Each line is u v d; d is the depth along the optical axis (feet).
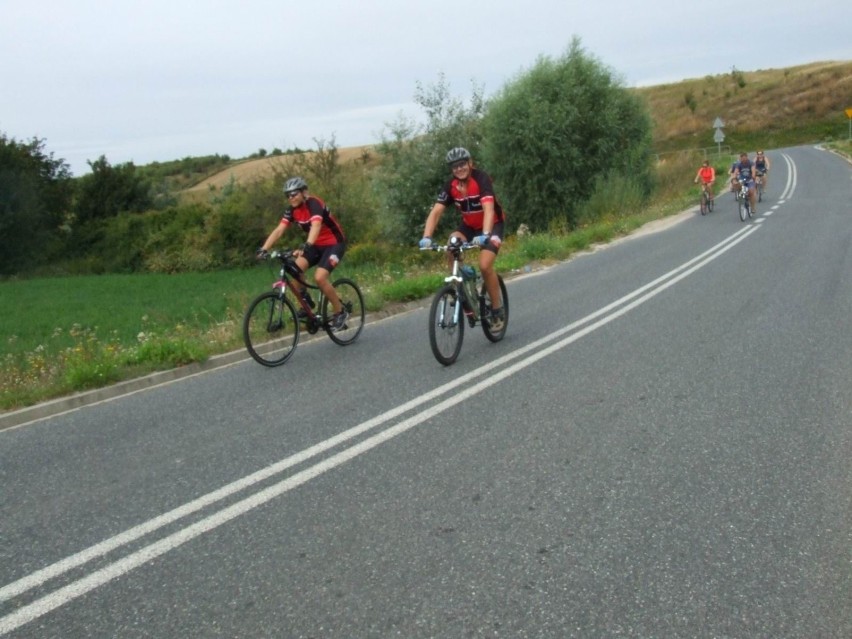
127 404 23.45
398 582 11.52
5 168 171.22
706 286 37.19
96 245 174.70
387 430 18.61
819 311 29.66
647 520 13.10
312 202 28.27
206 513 14.48
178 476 16.58
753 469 15.11
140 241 167.32
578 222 92.38
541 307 35.14
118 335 55.52
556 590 11.07
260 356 27.32
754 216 74.38
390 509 14.08
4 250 166.50
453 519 13.51
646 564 11.66
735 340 25.89
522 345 27.12
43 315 80.33
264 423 20.02
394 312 37.55
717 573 11.34
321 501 14.65
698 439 16.88
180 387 25.17
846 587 10.86
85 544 13.55
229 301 59.36
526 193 101.55
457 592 11.16
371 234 129.90
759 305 31.60
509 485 14.85
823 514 13.07
